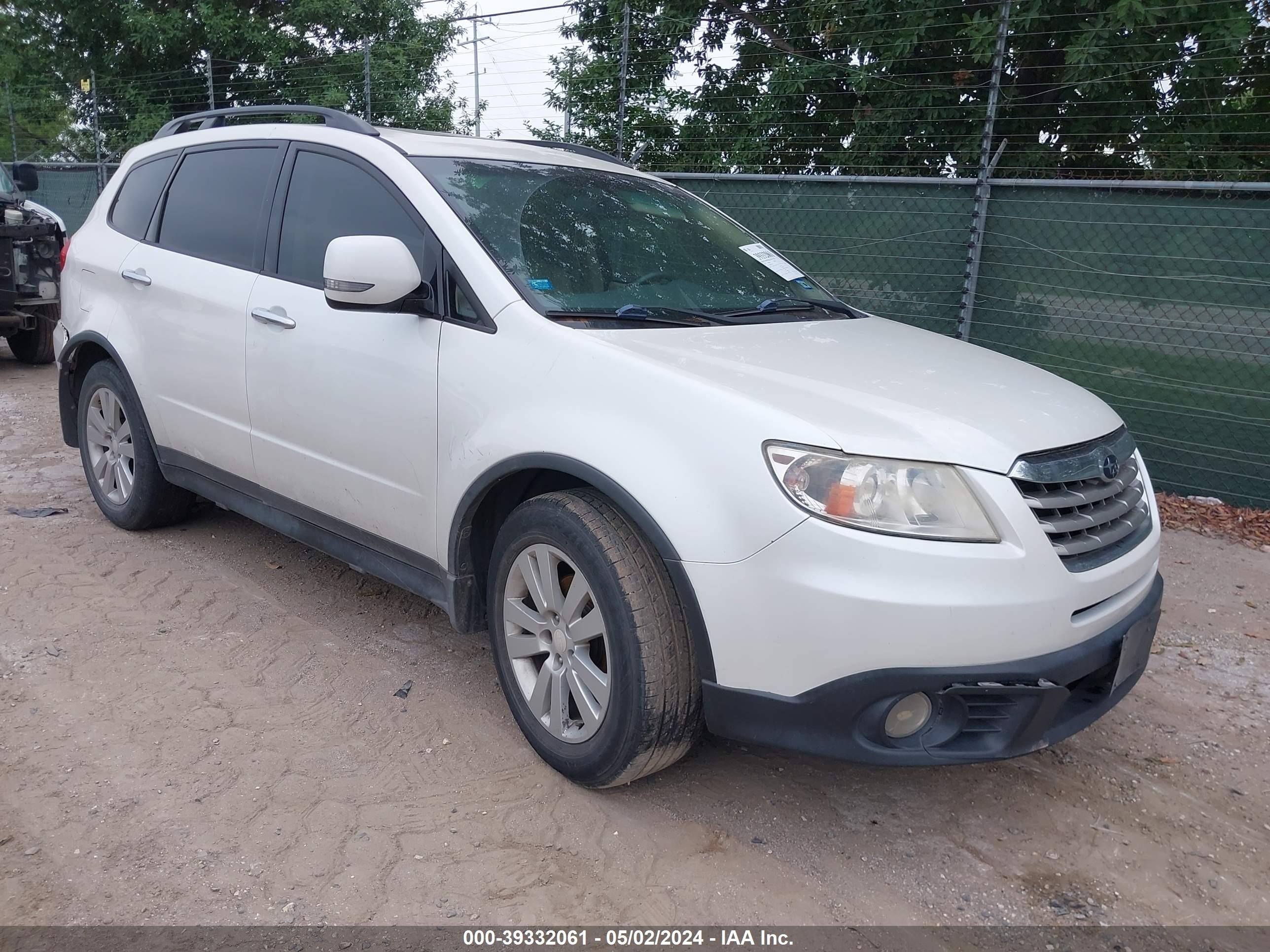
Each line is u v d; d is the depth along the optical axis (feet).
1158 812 9.90
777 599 7.97
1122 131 26.84
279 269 12.41
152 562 14.84
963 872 8.82
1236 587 15.97
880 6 28.17
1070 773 10.53
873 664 7.79
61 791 9.28
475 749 10.28
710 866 8.70
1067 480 8.46
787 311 11.85
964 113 28.55
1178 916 8.42
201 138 14.57
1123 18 23.70
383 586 14.42
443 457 10.20
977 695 7.99
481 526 10.44
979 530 7.91
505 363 9.72
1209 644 13.88
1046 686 8.00
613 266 11.25
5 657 11.75
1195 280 19.99
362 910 7.95
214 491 13.94
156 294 14.11
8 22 54.70
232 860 8.45
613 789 9.68
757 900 8.31
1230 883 8.87
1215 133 25.50
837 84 30.45
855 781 10.14
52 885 8.07
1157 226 20.21
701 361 9.14
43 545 15.30
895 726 8.10
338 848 8.66
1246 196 19.30
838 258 24.39
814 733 8.10
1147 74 25.62
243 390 12.65
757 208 25.38
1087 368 21.49
